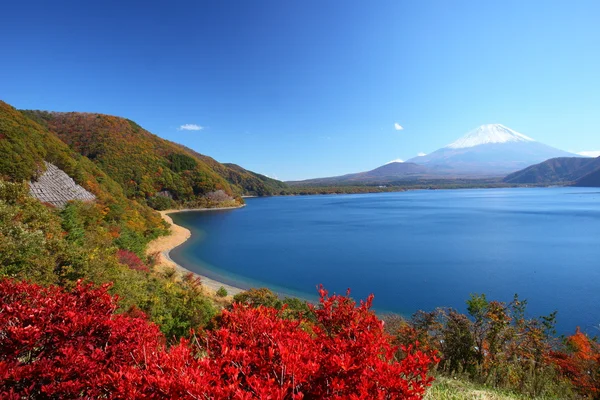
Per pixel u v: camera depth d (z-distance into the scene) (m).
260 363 2.14
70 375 2.46
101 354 2.77
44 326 2.83
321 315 3.13
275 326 2.79
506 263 37.03
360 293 28.53
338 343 2.44
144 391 1.90
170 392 1.78
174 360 2.09
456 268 35.50
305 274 34.97
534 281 30.11
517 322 8.88
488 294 27.11
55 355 2.72
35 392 2.43
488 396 4.71
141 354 2.92
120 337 3.04
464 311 23.84
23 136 41.66
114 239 28.52
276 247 50.25
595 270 33.50
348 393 2.01
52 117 116.00
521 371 6.57
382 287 29.88
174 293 15.72
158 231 49.09
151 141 123.38
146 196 98.25
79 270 13.34
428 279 31.88
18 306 2.87
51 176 41.50
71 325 2.83
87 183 47.72
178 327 12.79
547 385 5.94
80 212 30.31
